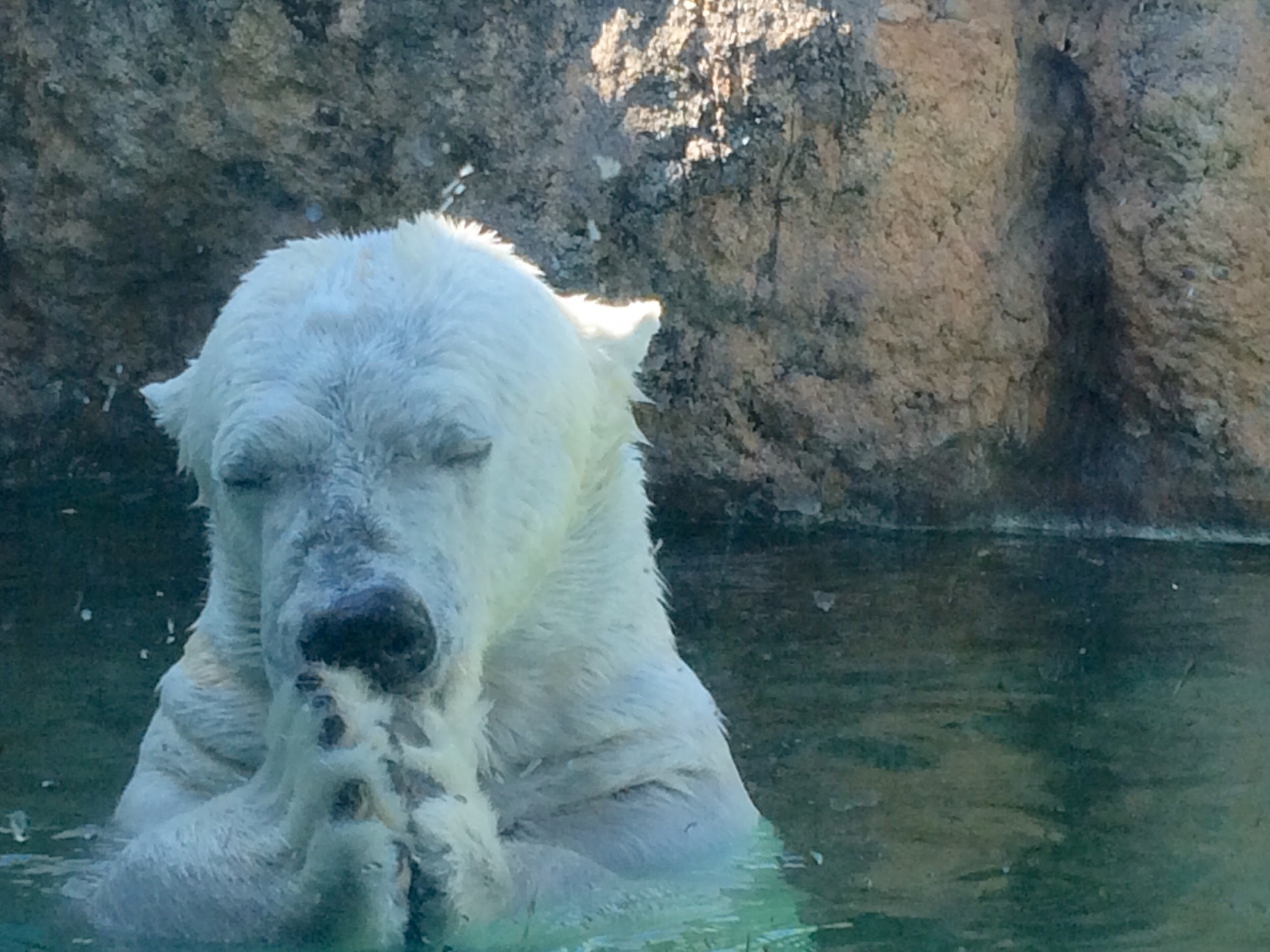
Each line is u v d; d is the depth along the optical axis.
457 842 2.84
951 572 6.35
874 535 7.27
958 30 7.61
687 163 7.43
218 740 3.48
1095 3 7.81
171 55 7.56
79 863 3.41
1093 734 4.34
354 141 7.71
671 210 7.48
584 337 3.77
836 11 7.36
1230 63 7.48
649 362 7.60
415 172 7.71
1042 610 5.71
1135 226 7.59
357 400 3.04
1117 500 7.68
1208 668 4.98
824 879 3.33
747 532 7.26
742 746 4.25
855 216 7.58
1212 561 6.70
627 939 2.96
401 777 2.85
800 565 6.43
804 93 7.37
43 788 3.91
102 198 7.71
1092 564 6.59
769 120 7.36
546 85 7.61
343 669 2.79
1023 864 3.42
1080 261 7.90
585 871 3.14
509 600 3.27
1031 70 7.93
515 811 3.41
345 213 7.81
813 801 3.84
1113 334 7.76
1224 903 3.20
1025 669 4.95
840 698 4.65
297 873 2.87
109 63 7.57
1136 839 3.60
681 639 5.25
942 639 5.29
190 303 7.92
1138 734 4.36
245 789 3.15
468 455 3.11
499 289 3.41
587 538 3.56
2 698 4.57
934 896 3.24
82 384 7.86
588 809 3.39
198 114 7.62
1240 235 7.47
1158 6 7.64
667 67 7.45
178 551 6.20
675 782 3.44
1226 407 7.52
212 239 7.85
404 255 3.38
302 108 7.67
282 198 7.81
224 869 2.93
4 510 6.93
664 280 7.58
